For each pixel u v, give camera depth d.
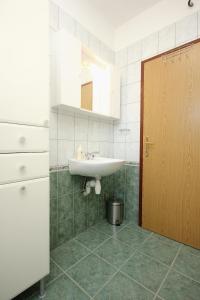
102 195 2.04
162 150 1.76
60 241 1.57
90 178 1.79
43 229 1.01
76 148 1.72
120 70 2.10
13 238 0.88
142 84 1.90
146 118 1.88
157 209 1.81
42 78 0.99
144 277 1.21
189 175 1.60
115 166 1.51
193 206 1.58
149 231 1.85
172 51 1.68
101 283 1.15
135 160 2.01
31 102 0.94
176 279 1.19
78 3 1.66
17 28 0.87
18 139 0.89
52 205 1.49
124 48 2.06
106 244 1.59
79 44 1.50
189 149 1.60
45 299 1.03
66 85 1.41
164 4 1.75
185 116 1.61
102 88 1.94
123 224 1.99
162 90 1.75
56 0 1.47
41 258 1.01
